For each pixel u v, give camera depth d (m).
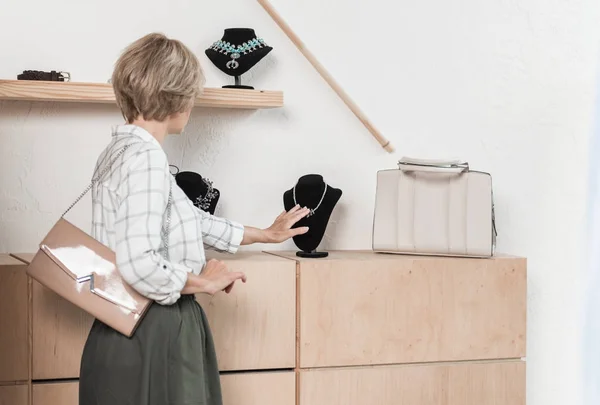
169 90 1.88
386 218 2.51
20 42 2.48
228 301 2.29
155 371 1.81
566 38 2.80
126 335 1.81
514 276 2.46
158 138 1.94
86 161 2.54
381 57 2.74
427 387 2.41
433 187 2.46
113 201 1.84
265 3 2.62
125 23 2.55
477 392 2.45
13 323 2.19
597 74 2.81
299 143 2.69
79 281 1.83
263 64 2.66
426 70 2.76
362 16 2.72
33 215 2.51
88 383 1.85
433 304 2.41
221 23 2.62
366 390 2.37
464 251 2.43
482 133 2.79
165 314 1.84
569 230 2.82
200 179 2.40
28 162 2.51
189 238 1.89
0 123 2.48
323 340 2.34
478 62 2.78
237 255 2.47
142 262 1.74
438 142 2.77
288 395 2.34
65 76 2.48
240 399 2.31
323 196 2.41
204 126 2.62
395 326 2.38
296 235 2.38
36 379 2.22
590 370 2.82
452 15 2.77
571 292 2.82
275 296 2.32
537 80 2.80
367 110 2.73
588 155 2.82
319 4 2.69
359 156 2.73
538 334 2.81
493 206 2.55
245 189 2.65
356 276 2.36
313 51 2.69
